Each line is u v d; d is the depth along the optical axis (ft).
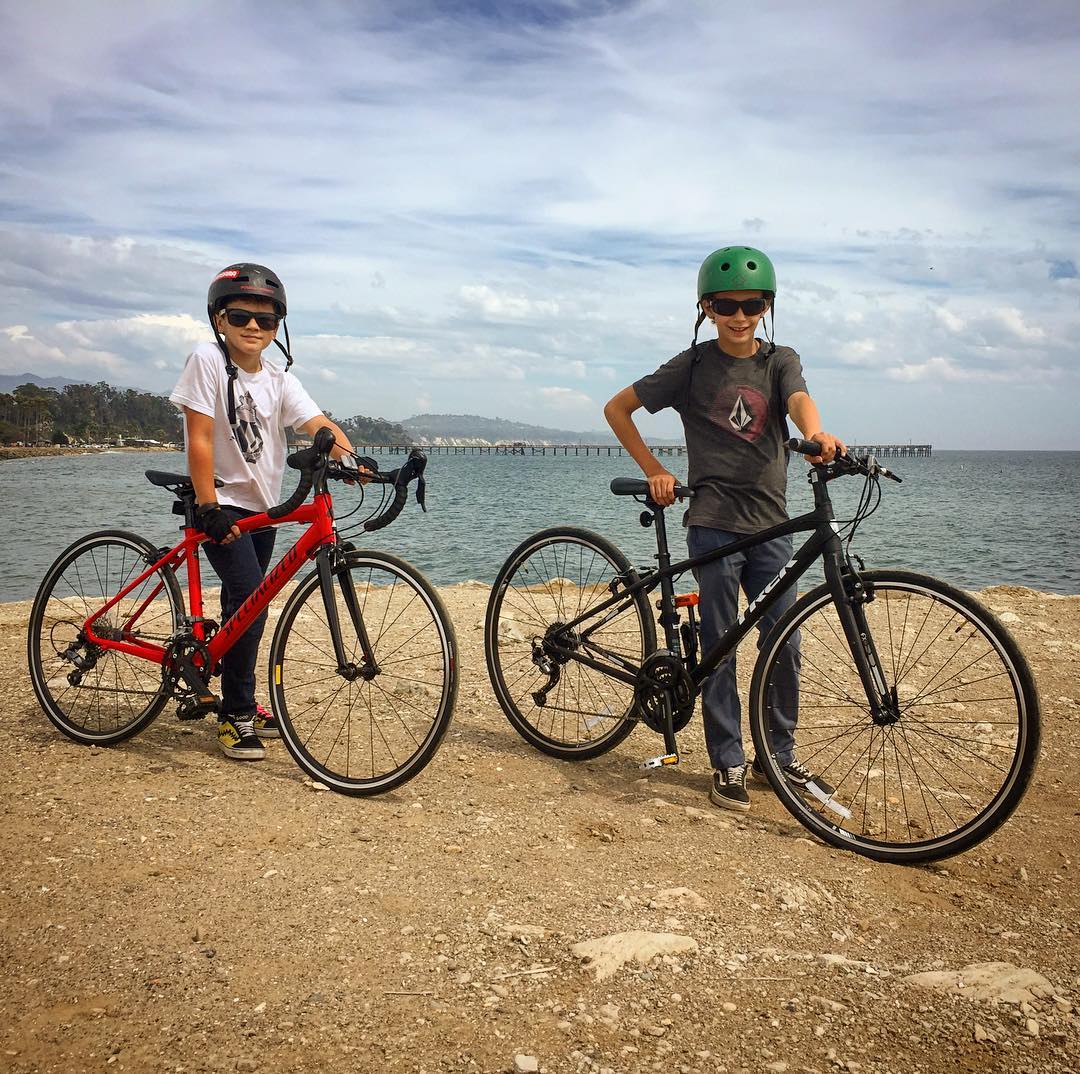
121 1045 6.29
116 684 14.78
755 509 11.49
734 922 8.34
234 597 12.37
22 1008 6.70
